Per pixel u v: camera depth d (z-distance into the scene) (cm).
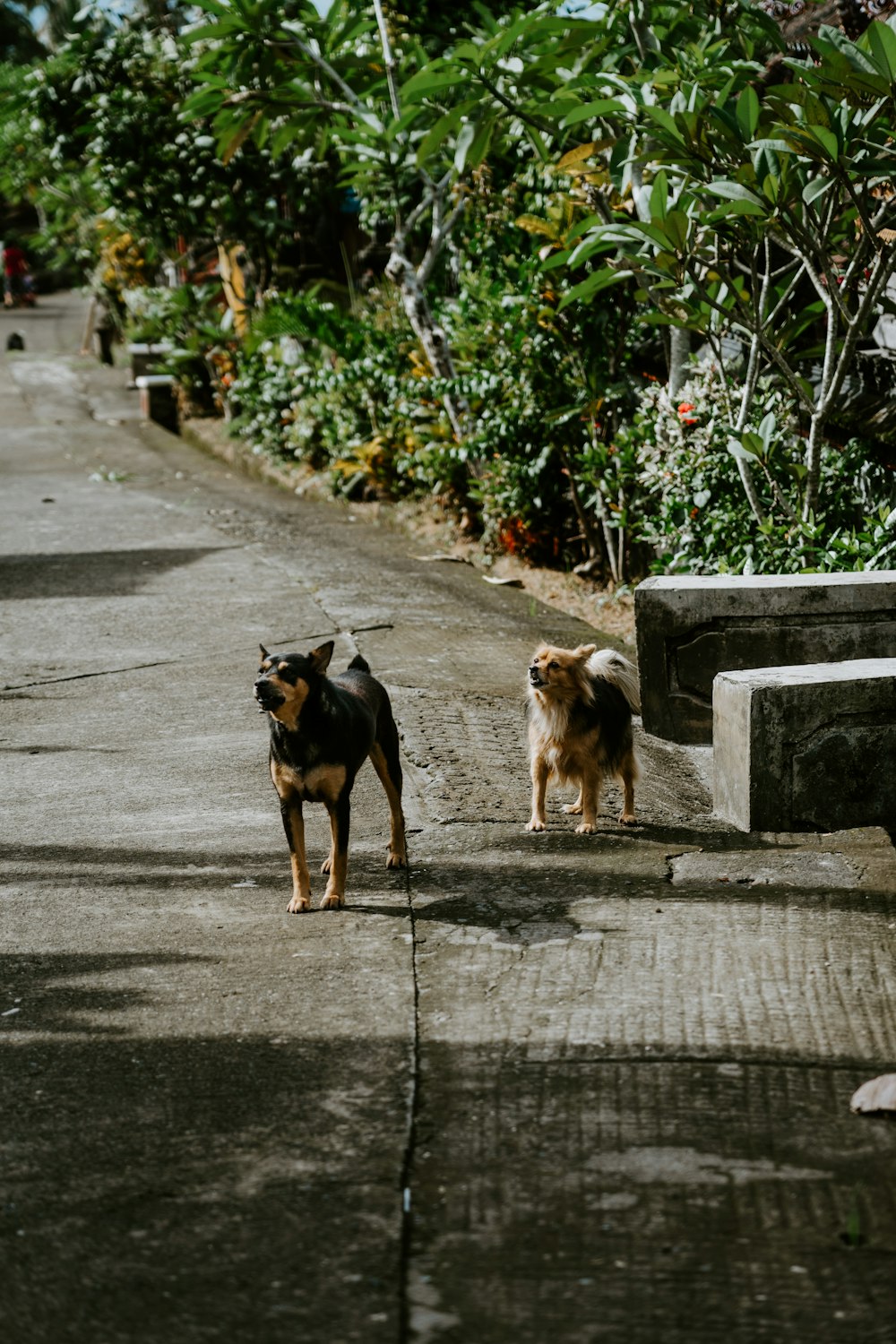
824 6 921
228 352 1953
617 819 617
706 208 833
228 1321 284
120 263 2619
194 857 575
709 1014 418
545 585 1105
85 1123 364
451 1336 279
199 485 1634
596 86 830
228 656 896
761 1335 277
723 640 734
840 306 763
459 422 1227
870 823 607
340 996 437
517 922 495
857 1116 360
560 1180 333
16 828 618
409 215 1485
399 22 1255
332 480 1473
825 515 851
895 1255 303
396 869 555
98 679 860
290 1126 360
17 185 2773
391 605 1022
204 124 1809
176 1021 423
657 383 1043
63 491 1584
